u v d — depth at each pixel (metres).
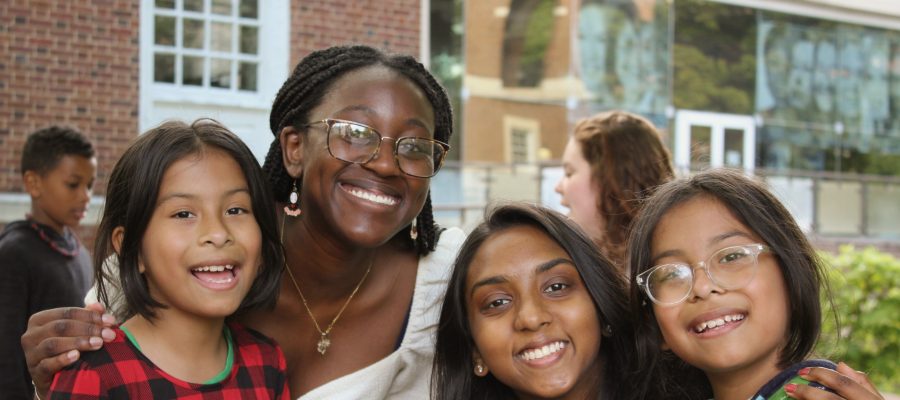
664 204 1.99
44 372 1.76
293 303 2.21
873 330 5.70
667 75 12.08
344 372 2.27
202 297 1.84
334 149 2.00
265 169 2.23
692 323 1.88
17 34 7.47
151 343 1.87
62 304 3.47
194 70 8.39
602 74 11.83
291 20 8.66
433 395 2.26
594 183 3.11
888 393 5.47
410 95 2.05
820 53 12.82
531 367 2.03
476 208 9.98
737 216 1.91
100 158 7.77
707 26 12.21
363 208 2.02
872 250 6.21
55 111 7.61
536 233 2.12
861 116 13.11
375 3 9.00
